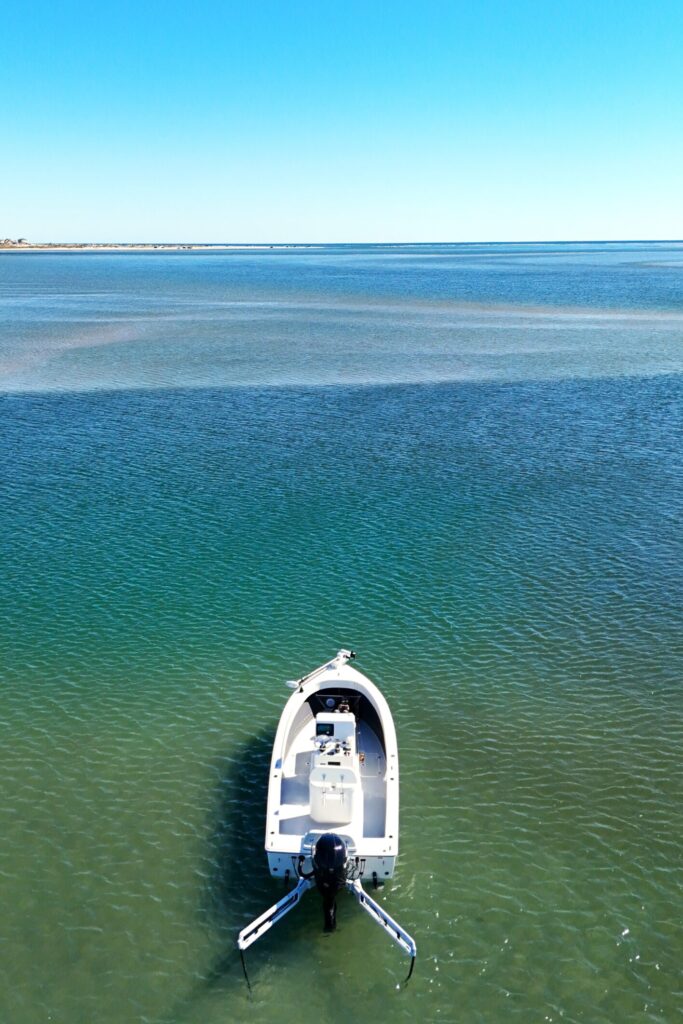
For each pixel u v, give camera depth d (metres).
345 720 23.70
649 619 32.41
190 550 39.00
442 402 68.50
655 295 165.25
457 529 41.28
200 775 24.14
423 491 46.81
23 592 34.88
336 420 63.03
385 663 29.59
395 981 17.92
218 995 17.64
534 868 20.77
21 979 17.95
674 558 37.75
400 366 85.06
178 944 18.84
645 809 22.72
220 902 19.94
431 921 19.30
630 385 74.25
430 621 32.41
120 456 53.97
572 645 30.66
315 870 18.58
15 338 106.88
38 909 19.67
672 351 91.81
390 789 21.28
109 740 25.66
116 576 36.38
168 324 122.12
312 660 29.86
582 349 94.38
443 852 21.25
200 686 28.41
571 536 40.31
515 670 29.12
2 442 57.31
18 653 30.30
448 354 92.19
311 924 19.34
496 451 54.44
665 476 49.06
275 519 42.75
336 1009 17.31
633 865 20.86
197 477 49.56
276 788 21.14
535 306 144.62
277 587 35.25
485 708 27.06
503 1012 17.20
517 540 39.91
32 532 41.25
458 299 161.75
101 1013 17.25
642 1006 17.31
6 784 23.72
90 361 89.50
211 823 22.33
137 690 28.17
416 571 36.66
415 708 27.06
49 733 25.95
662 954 18.48
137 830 22.08
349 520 42.53
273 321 125.38
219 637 31.36
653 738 25.58
